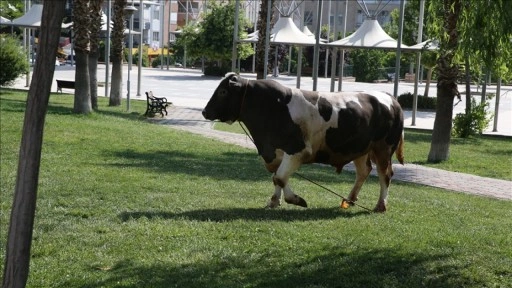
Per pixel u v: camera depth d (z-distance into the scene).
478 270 7.61
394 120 10.72
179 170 14.40
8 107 24.05
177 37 70.31
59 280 7.20
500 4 8.41
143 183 12.53
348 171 16.11
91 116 23.55
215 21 58.97
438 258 8.05
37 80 4.41
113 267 7.66
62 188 11.80
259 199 11.49
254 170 15.01
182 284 7.05
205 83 51.44
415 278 7.35
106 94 35.31
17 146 16.34
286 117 10.01
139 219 9.72
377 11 40.38
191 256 8.02
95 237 8.80
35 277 7.25
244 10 62.91
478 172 18.09
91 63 28.00
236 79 10.05
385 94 10.80
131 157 15.98
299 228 9.33
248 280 7.21
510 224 10.54
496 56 8.91
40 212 10.09
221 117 10.12
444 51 14.36
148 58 73.94
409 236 9.11
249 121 10.14
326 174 15.30
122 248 8.33
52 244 8.45
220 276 7.32
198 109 32.50
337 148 10.28
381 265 7.74
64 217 9.87
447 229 9.70
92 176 13.06
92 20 27.81
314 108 10.09
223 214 10.09
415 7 37.28
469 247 8.61
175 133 21.70
